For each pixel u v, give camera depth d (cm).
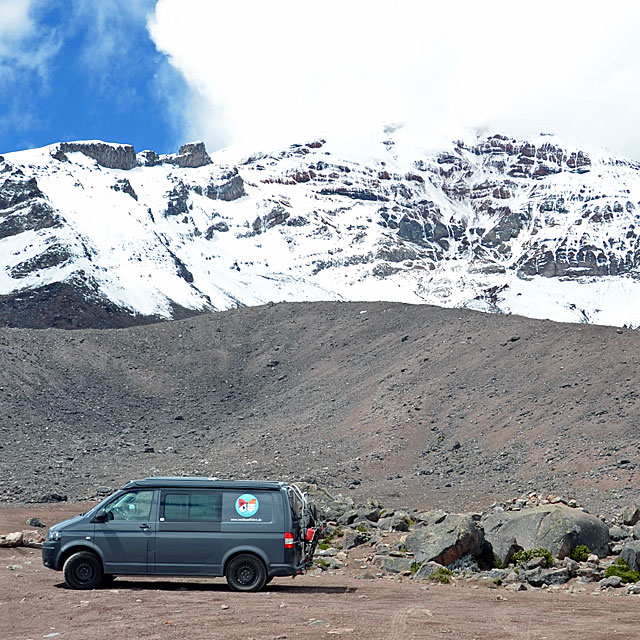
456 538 2395
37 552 2697
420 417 6531
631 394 5756
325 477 5306
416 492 4769
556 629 1450
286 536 1858
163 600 1681
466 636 1362
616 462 4675
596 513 3625
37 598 1708
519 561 2369
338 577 2286
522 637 1361
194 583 1972
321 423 7075
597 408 5684
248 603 1666
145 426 7650
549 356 7038
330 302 10975
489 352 7575
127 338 10075
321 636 1325
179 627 1391
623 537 2725
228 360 9512
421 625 1455
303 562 1936
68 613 1534
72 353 9269
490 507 3672
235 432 7331
